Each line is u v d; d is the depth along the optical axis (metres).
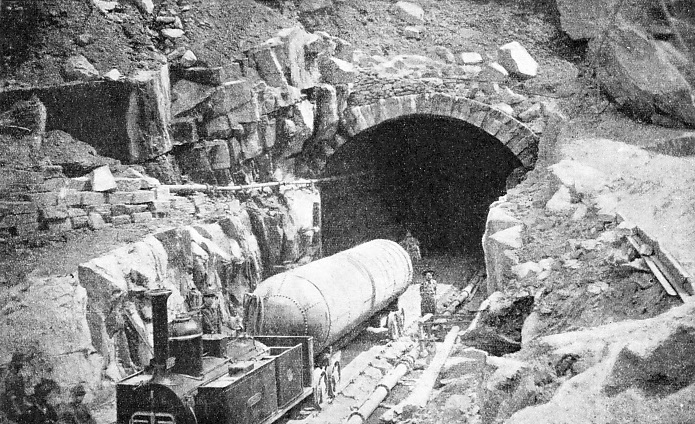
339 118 20.56
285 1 23.02
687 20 17.38
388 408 11.45
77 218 12.62
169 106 16.48
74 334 9.52
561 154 15.72
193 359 8.41
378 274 14.61
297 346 10.70
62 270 10.24
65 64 15.78
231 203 16.52
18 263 10.65
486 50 22.66
